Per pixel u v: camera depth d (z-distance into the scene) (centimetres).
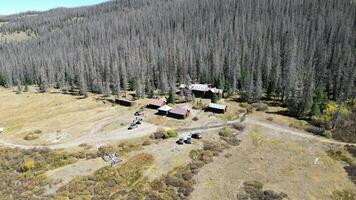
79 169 7281
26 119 11794
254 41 18550
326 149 8188
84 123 10512
